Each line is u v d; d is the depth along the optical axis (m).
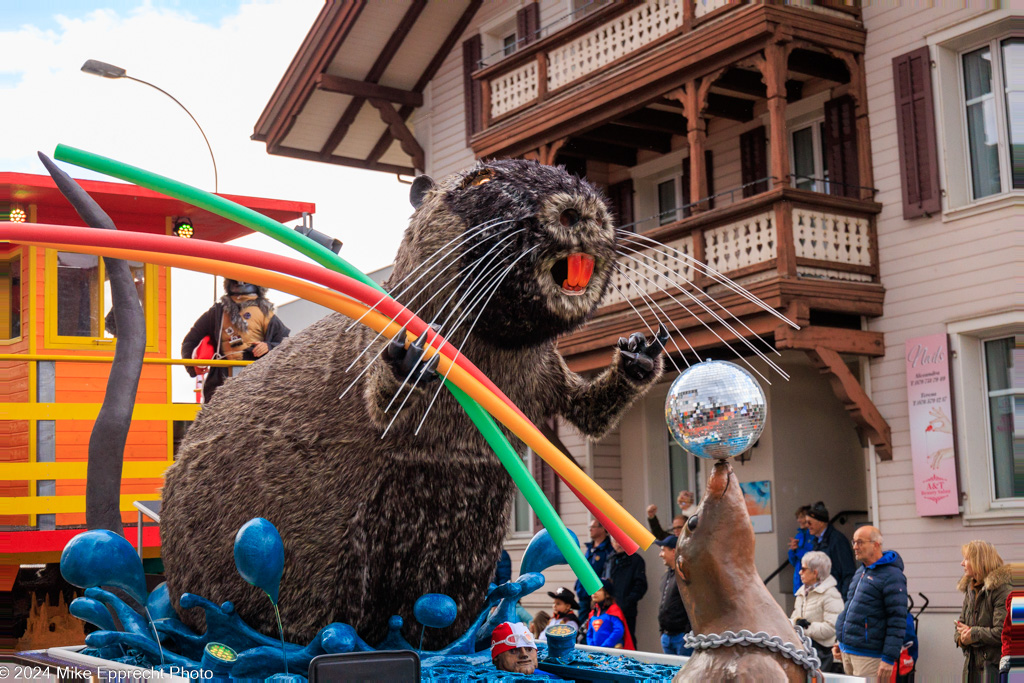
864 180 12.08
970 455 10.85
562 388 3.22
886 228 11.85
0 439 6.70
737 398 1.91
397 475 2.89
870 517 11.64
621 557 10.27
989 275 10.90
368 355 2.93
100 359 6.56
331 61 17.58
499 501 3.04
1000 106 11.20
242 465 3.06
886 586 6.95
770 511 13.02
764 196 11.35
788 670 1.84
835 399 13.68
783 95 11.59
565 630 3.12
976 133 11.41
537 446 2.43
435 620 2.82
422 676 2.69
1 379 7.35
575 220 2.78
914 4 11.75
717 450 1.94
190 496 3.18
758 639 1.85
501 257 2.76
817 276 11.52
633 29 13.48
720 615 1.90
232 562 3.02
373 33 17.30
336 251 3.42
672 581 7.94
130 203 7.06
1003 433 10.84
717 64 12.27
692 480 14.48
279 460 2.99
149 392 7.63
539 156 14.90
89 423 6.50
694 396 1.93
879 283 11.81
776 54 11.63
